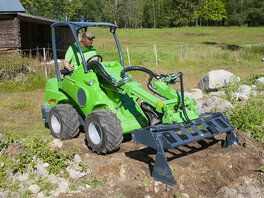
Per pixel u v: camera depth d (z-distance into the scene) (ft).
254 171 14.16
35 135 19.51
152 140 13.29
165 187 12.79
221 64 63.00
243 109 21.02
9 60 38.65
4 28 48.67
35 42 70.54
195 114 15.44
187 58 68.23
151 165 14.73
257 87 33.53
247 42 122.62
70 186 12.85
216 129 14.78
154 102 14.66
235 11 234.99
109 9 275.80
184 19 243.81
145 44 120.37
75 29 17.15
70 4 192.54
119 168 13.97
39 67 41.16
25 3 151.94
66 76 18.71
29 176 13.14
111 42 128.57
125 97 17.15
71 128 17.53
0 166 13.60
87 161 14.71
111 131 14.57
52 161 13.83
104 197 12.27
